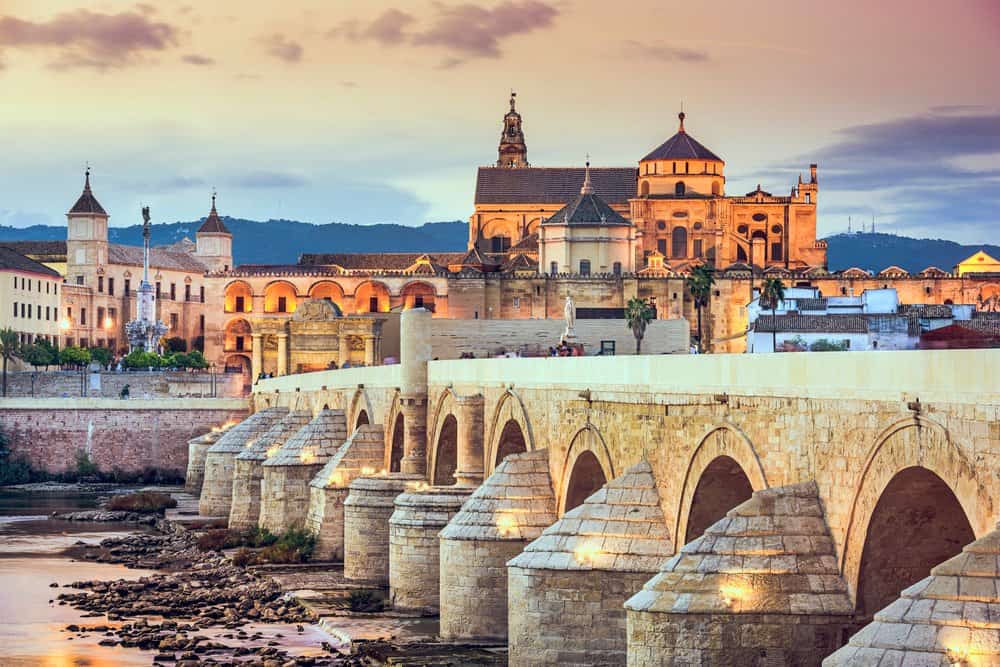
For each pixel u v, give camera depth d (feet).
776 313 552.00
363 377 414.21
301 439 436.35
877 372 145.28
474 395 299.79
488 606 248.11
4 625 307.37
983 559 125.59
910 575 150.92
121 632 296.51
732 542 161.27
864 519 147.84
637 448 207.31
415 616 290.35
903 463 139.54
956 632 123.95
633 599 164.96
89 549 442.91
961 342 448.65
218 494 547.90
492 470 286.66
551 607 206.49
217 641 280.31
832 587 155.63
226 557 404.98
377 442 388.16
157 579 369.30
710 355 183.11
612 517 206.28
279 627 294.46
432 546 292.20
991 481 125.08
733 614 157.79
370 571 340.39
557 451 243.40
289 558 383.45
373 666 241.76
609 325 613.93
